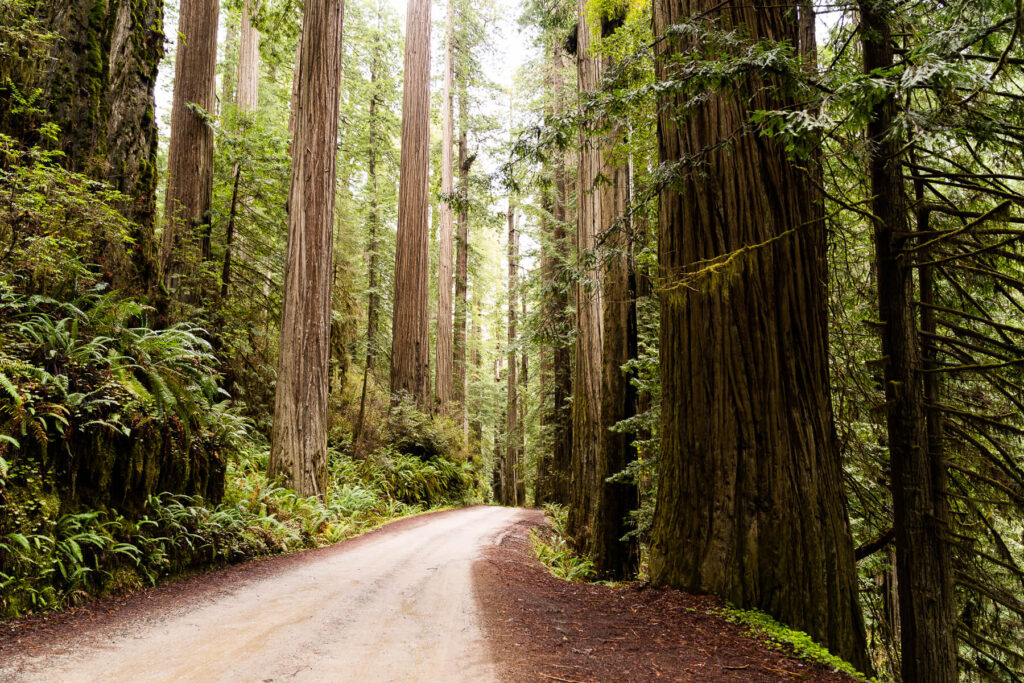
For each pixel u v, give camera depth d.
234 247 13.44
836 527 5.21
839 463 5.48
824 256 5.93
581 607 5.64
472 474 21.95
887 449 7.15
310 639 4.14
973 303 6.06
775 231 5.63
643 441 9.32
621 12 9.95
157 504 5.74
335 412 17.11
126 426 5.38
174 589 5.25
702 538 5.50
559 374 19.66
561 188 19.95
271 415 13.34
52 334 5.20
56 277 5.70
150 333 6.51
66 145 6.53
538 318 13.73
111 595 4.73
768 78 4.14
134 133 7.65
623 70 5.12
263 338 14.15
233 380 12.19
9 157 5.28
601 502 10.55
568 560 11.01
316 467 10.14
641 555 12.10
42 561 4.24
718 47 4.59
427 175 21.06
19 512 4.20
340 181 20.91
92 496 5.08
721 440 5.53
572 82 15.78
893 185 5.30
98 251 6.66
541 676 3.61
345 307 16.67
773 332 5.50
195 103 12.33
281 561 7.07
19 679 3.02
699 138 5.92
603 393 10.73
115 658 3.47
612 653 4.16
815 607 4.97
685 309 5.92
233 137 13.08
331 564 7.20
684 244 5.98
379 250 24.42
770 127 3.76
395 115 29.09
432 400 23.33
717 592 5.29
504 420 38.72
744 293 5.59
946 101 3.91
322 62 10.70
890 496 7.43
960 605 6.66
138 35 7.78
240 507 7.49
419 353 20.25
